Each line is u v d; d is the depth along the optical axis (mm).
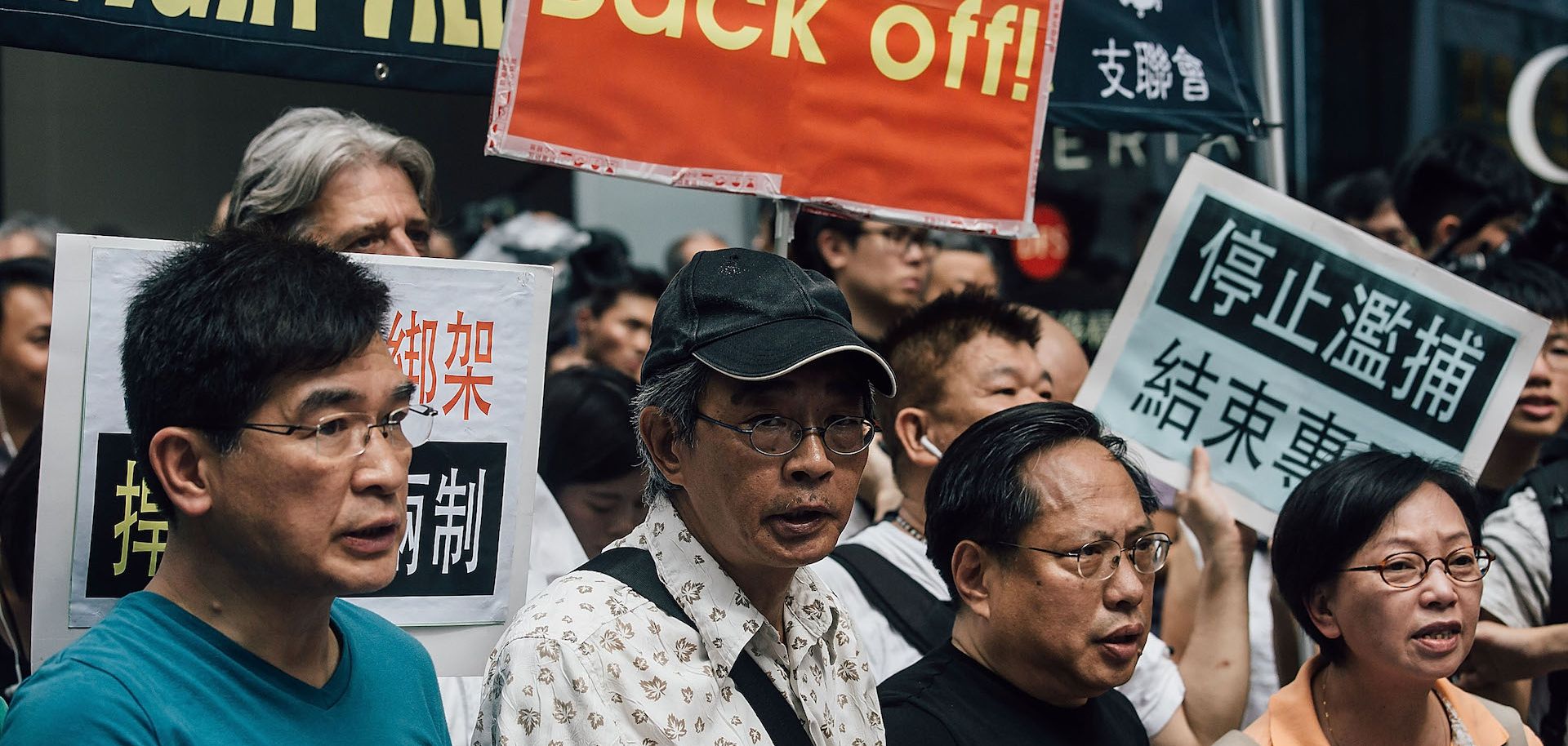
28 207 5906
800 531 1922
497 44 2598
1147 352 3246
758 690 1973
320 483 1682
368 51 2518
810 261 4289
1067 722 2322
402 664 1950
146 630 1691
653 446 2020
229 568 1717
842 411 1953
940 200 2748
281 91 5957
